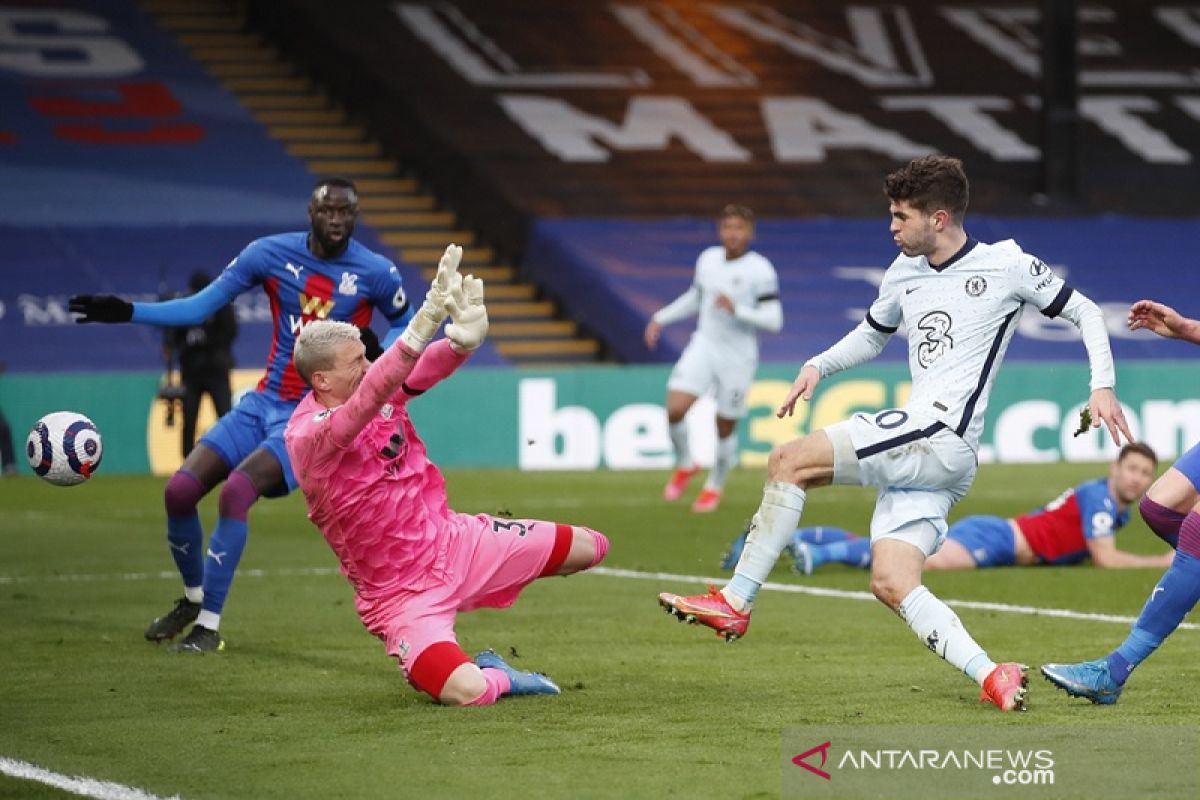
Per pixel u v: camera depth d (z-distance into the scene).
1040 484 64.19
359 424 20.83
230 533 26.94
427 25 109.62
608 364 86.00
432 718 20.97
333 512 21.58
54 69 104.25
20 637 28.62
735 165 101.19
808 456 21.59
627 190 97.38
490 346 86.25
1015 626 29.41
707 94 108.19
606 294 86.19
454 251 20.34
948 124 107.94
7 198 92.00
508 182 96.44
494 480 67.25
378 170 100.38
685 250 90.88
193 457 27.88
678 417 55.69
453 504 56.53
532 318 89.56
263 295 86.81
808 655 26.16
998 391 75.62
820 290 89.50
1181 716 20.56
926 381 21.75
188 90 104.81
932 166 21.61
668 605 21.83
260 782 17.53
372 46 106.81
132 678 24.31
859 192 100.12
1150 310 21.53
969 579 36.88
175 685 23.69
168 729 20.44
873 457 21.44
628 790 17.02
